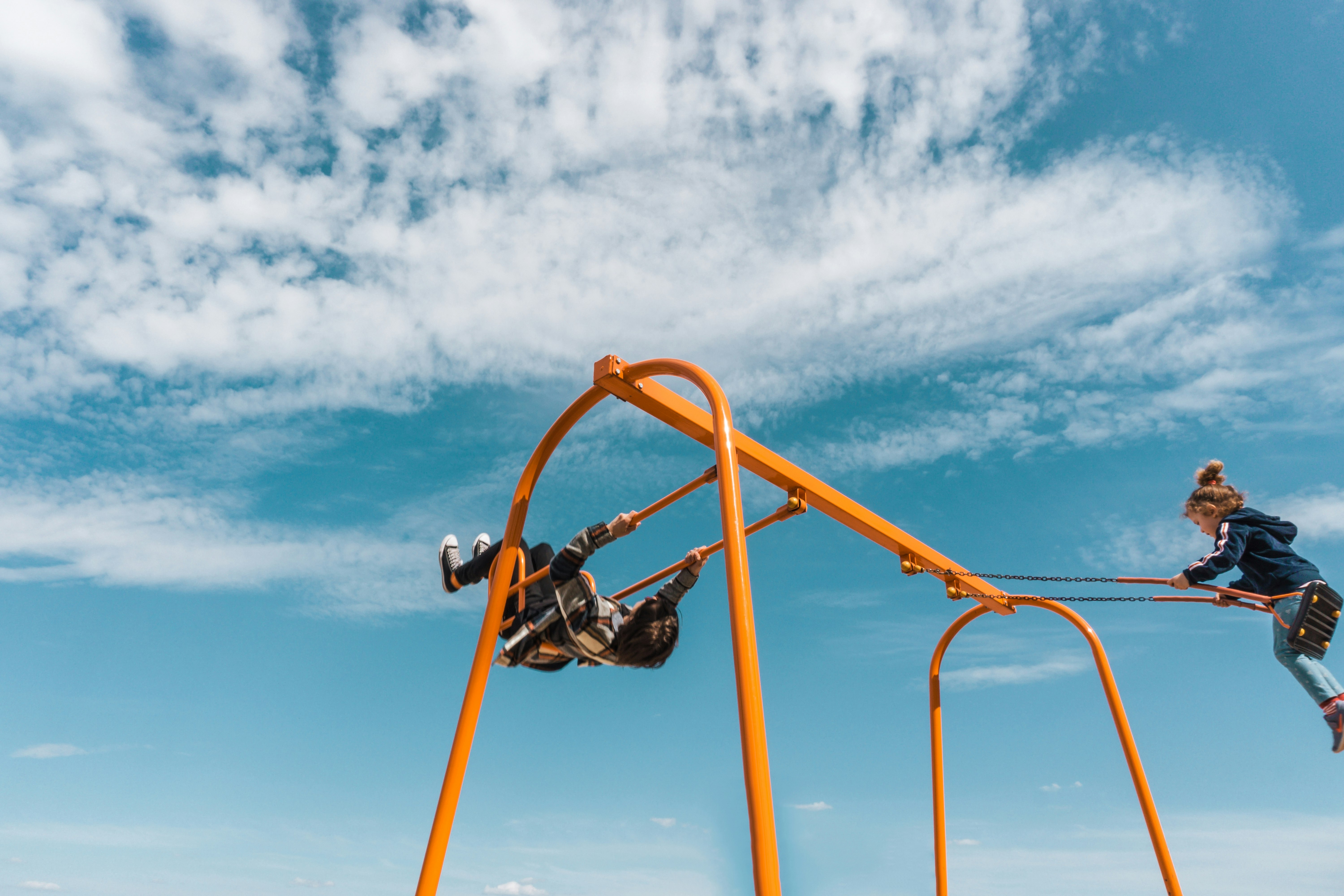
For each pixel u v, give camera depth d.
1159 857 6.27
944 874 7.57
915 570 6.61
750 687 3.01
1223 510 5.90
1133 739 6.60
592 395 4.80
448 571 5.72
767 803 2.83
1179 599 6.07
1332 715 5.08
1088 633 6.98
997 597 7.27
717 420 3.64
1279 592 5.50
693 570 4.39
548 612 4.35
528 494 5.02
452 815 4.34
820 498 5.52
